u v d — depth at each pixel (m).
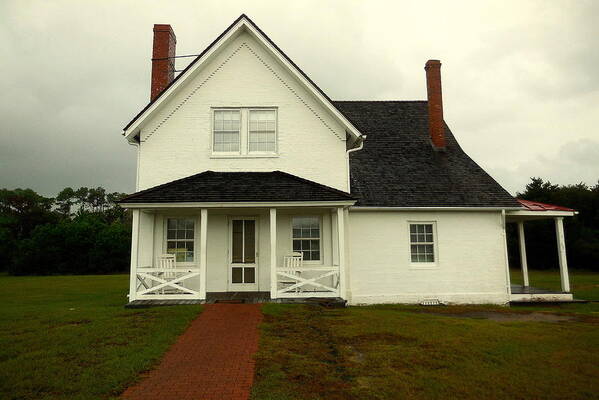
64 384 6.03
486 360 7.39
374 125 18.78
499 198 15.31
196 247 14.15
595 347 8.24
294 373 6.61
